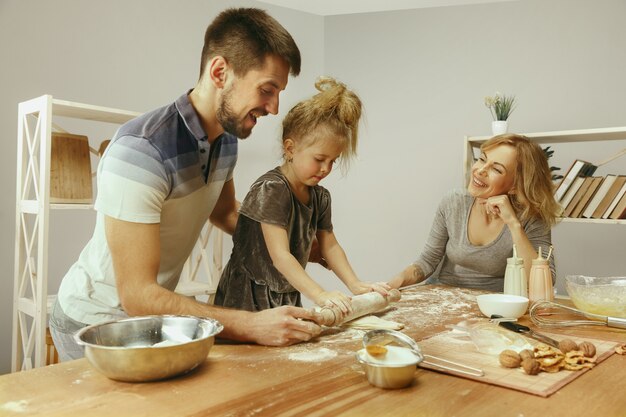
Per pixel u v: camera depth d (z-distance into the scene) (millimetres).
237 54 1143
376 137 3689
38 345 1992
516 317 1372
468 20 3416
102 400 756
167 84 3154
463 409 739
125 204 1086
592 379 877
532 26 3227
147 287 1078
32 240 2082
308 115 1443
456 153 3457
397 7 3578
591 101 3064
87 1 2799
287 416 707
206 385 823
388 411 728
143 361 798
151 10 3064
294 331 1073
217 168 1407
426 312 1457
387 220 3662
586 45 3076
